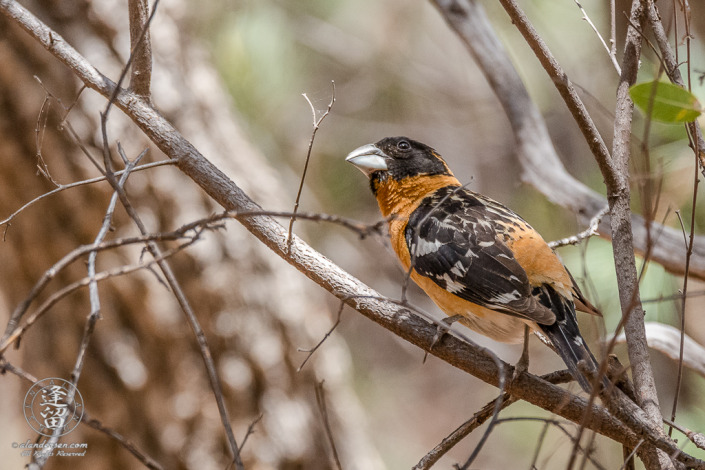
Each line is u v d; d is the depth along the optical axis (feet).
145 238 14.66
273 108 48.91
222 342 37.22
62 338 36.01
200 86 39.19
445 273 23.56
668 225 31.94
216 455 36.99
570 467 14.84
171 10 38.75
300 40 51.78
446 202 25.86
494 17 47.67
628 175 20.33
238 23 44.88
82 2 35.19
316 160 54.85
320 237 55.31
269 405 38.01
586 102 39.42
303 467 38.65
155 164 20.89
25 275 36.83
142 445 36.50
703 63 30.71
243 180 39.24
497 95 34.12
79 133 34.65
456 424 63.52
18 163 34.60
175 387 36.63
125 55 35.53
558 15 45.70
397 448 61.46
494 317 23.71
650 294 32.73
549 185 32.24
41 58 34.37
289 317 38.93
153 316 35.94
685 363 25.79
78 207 35.22
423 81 59.41
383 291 57.52
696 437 18.19
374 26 56.44
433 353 20.79
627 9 31.86
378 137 57.00
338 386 41.34
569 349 21.33
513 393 19.85
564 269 23.41
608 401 16.43
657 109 17.69
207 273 36.78
